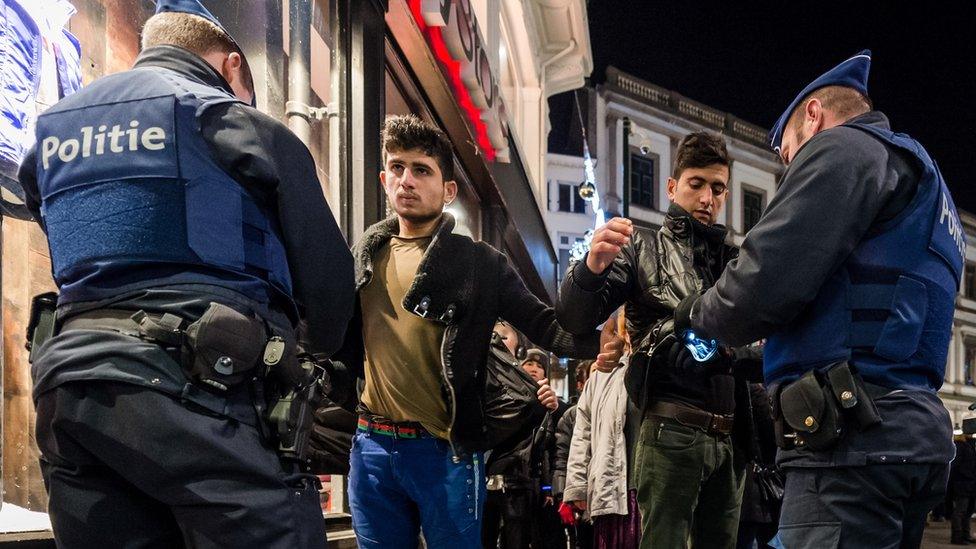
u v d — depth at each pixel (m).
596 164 35.22
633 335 3.19
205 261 1.80
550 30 18.42
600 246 2.80
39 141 1.95
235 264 1.83
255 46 4.60
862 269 2.23
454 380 2.84
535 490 6.61
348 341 3.02
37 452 3.35
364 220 5.70
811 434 2.18
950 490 13.88
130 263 1.79
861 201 2.19
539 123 18.11
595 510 4.84
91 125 1.89
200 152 1.85
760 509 4.47
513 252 14.48
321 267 2.04
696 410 3.03
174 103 1.85
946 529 17.78
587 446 5.18
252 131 1.92
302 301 2.05
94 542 1.79
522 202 13.99
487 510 6.54
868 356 2.21
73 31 3.50
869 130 2.32
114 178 1.82
